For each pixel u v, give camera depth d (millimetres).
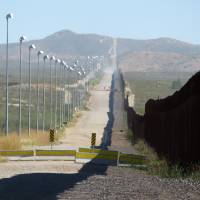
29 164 76938
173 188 41938
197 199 36406
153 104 98375
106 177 53219
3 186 45812
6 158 83312
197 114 56031
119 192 39719
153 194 38469
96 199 36812
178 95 65562
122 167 73312
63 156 85250
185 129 61344
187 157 59719
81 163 80000
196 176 49812
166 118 77312
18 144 101375
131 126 173000
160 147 84875
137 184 45156
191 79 57844
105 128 197250
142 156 76375
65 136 155375
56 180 50750
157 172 58812
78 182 48125
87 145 123812
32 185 46469
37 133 145000
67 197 38250
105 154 79312
